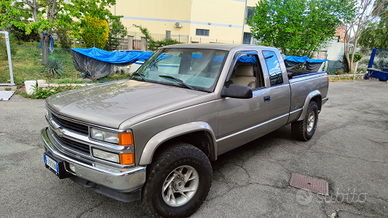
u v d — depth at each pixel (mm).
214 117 2975
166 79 3350
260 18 15484
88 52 10148
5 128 5145
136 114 2375
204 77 3188
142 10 25656
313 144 5273
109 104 2602
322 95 5520
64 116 2527
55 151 2604
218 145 3156
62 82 8656
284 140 5434
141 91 2984
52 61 10625
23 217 2691
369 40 22891
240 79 3676
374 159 4633
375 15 19781
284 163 4309
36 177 3473
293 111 4602
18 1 12688
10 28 18328
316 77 5289
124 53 10703
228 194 3307
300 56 16844
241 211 2969
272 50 4191
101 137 2303
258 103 3617
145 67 3787
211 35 25766
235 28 26453
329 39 17641
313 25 15672
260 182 3648
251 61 3701
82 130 2426
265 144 5164
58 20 11570
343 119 7395
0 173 3512
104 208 2914
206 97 2893
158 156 2479
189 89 3088
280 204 3146
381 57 17625
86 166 2348
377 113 8266
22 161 3873
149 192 2434
